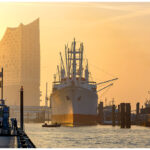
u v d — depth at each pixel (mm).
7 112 86250
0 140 70812
